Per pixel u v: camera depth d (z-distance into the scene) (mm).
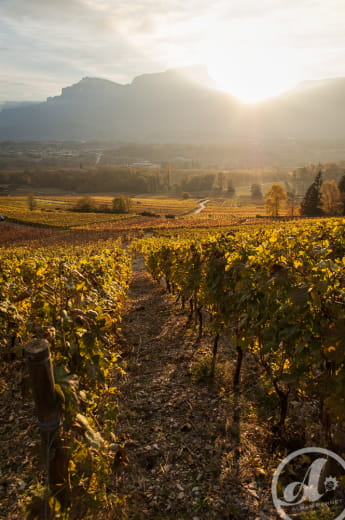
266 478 2932
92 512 2416
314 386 2607
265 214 74875
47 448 2035
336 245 4125
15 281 6121
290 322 2924
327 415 2719
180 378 4988
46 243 42719
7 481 3094
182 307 9336
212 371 4957
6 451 3535
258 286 3461
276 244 3998
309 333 2744
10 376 5203
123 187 163250
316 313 2758
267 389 4285
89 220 65375
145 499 2814
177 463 3223
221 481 2963
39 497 2201
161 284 15109
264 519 2562
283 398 3354
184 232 41969
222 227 46156
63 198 127438
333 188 65500
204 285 5844
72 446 2203
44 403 1958
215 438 3549
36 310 3479
